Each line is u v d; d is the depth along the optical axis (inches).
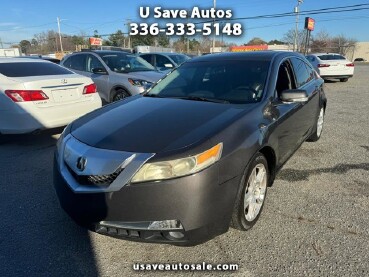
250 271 97.1
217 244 109.5
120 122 114.8
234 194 100.7
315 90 190.7
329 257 102.3
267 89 134.6
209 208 93.7
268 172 129.4
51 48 3189.0
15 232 118.6
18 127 206.1
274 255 103.7
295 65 172.6
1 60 224.5
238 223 109.1
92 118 126.0
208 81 149.0
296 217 125.6
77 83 228.7
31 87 205.2
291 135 149.5
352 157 192.9
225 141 99.5
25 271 98.5
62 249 108.9
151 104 134.0
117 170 92.4
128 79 301.4
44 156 200.8
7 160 193.9
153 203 90.3
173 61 460.1
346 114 321.7
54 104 215.2
